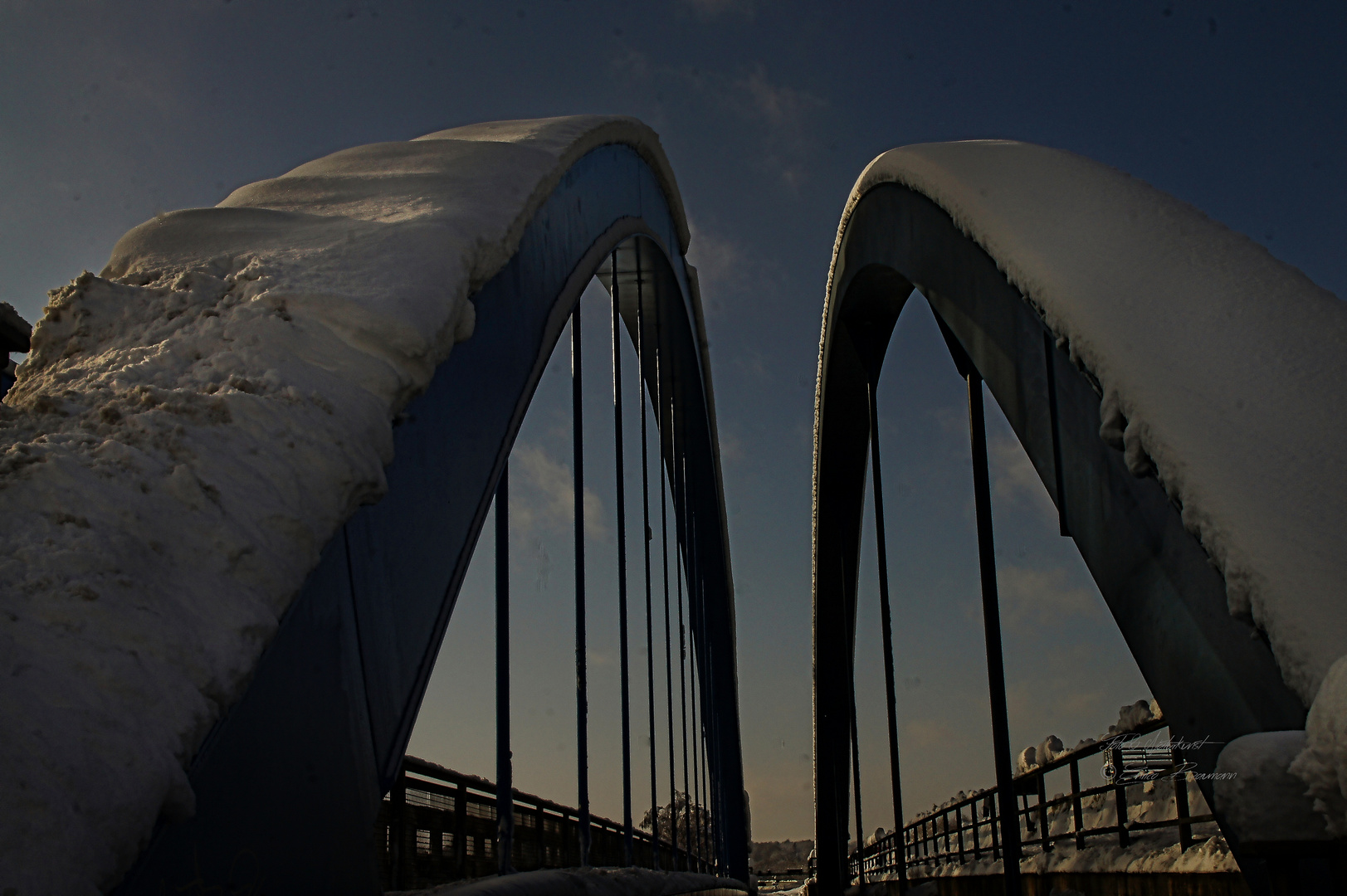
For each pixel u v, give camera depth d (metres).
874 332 11.32
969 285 5.62
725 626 21.86
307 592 2.82
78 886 1.75
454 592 4.09
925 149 6.66
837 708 21.88
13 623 2.01
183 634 2.24
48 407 2.75
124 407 2.77
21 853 1.68
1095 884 7.16
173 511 2.46
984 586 6.77
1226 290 4.15
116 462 2.49
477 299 4.52
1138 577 3.90
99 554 2.22
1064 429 4.49
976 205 5.40
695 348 16.06
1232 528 3.22
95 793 1.85
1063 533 4.54
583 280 6.82
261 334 3.18
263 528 2.61
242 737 2.42
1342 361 3.65
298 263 3.61
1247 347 3.82
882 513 10.70
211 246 3.83
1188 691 3.57
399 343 3.33
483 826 6.79
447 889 3.69
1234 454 3.43
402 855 5.11
